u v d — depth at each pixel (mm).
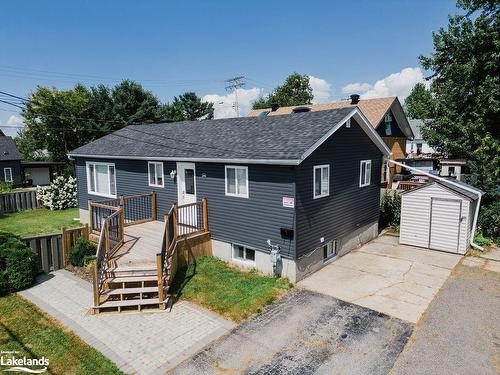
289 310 8562
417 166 26859
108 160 16281
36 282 10273
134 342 7195
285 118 13352
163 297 8727
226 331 7609
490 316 8148
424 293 9477
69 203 21922
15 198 20859
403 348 6930
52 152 40031
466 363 6426
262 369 6324
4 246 9836
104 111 39438
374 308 8641
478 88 17312
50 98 37188
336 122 11102
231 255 11781
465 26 18297
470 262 11961
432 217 13398
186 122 17859
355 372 6227
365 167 14195
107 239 9586
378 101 24328
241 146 11516
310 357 6672
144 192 14789
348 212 13125
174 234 10859
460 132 18609
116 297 8914
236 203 11336
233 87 45812
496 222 14320
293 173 9766
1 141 36000
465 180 16734
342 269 11461
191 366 6418
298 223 10109
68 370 6309
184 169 12969
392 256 12789
